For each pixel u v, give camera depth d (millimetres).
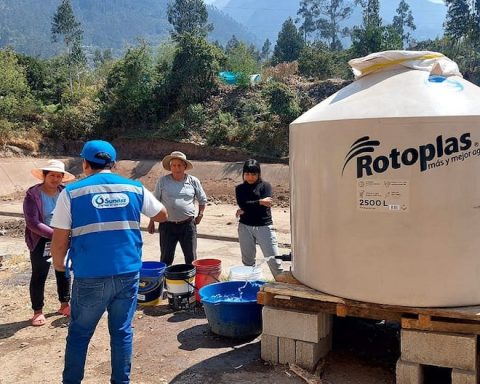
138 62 28594
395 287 3861
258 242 6305
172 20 56156
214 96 28109
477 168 3713
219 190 20047
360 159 3875
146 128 27922
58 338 5312
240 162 22141
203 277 6055
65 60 42000
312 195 4219
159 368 4578
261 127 24484
